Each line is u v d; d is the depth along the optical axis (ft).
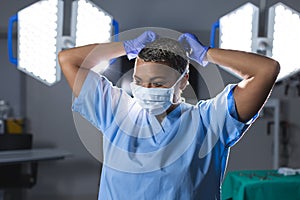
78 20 5.67
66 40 5.50
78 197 15.62
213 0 15.03
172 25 15.06
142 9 14.98
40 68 5.49
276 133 14.79
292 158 15.81
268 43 5.88
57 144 15.47
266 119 15.55
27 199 15.25
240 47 6.02
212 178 3.67
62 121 15.43
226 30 6.04
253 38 5.92
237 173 11.57
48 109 15.37
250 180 10.61
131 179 3.57
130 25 14.97
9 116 15.17
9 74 15.19
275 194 10.41
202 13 15.08
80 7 5.67
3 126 14.79
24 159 12.35
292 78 15.44
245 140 15.53
